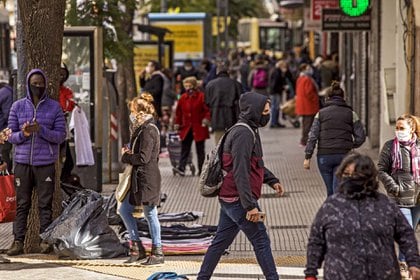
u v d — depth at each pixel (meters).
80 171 35.16
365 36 54.97
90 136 35.16
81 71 35.12
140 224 26.48
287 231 29.22
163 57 64.19
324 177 28.83
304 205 34.34
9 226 30.53
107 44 41.34
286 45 139.12
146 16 80.56
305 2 77.88
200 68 77.56
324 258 15.20
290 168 45.62
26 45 25.67
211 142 59.50
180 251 25.56
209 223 30.62
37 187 25.22
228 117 39.94
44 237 25.02
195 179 42.19
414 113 34.28
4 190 25.02
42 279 22.48
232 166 20.09
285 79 73.44
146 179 23.72
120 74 46.41
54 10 25.66
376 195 15.11
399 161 22.09
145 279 22.45
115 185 38.88
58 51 25.89
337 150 28.41
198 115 42.56
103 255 25.02
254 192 20.11
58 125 25.09
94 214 25.28
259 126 20.30
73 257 24.89
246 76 84.50
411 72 34.66
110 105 39.50
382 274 14.80
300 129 68.69
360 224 14.82
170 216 30.95
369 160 15.09
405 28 35.91
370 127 51.22
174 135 43.69
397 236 15.10
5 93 34.59
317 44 106.81
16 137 24.92
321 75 66.94
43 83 24.97
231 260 24.73
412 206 22.12
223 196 20.27
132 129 23.84
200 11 111.69
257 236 20.28
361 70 58.31
